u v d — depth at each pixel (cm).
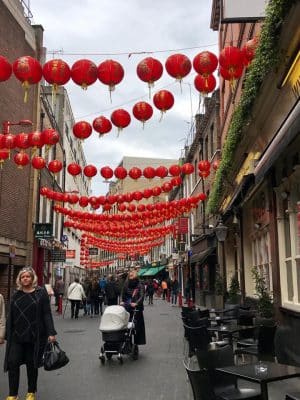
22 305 662
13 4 2081
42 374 891
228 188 1752
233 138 1390
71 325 1806
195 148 3241
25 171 2247
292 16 793
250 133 1273
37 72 708
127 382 811
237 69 712
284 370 445
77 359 1048
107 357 1020
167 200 5122
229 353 506
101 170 1463
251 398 450
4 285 1972
